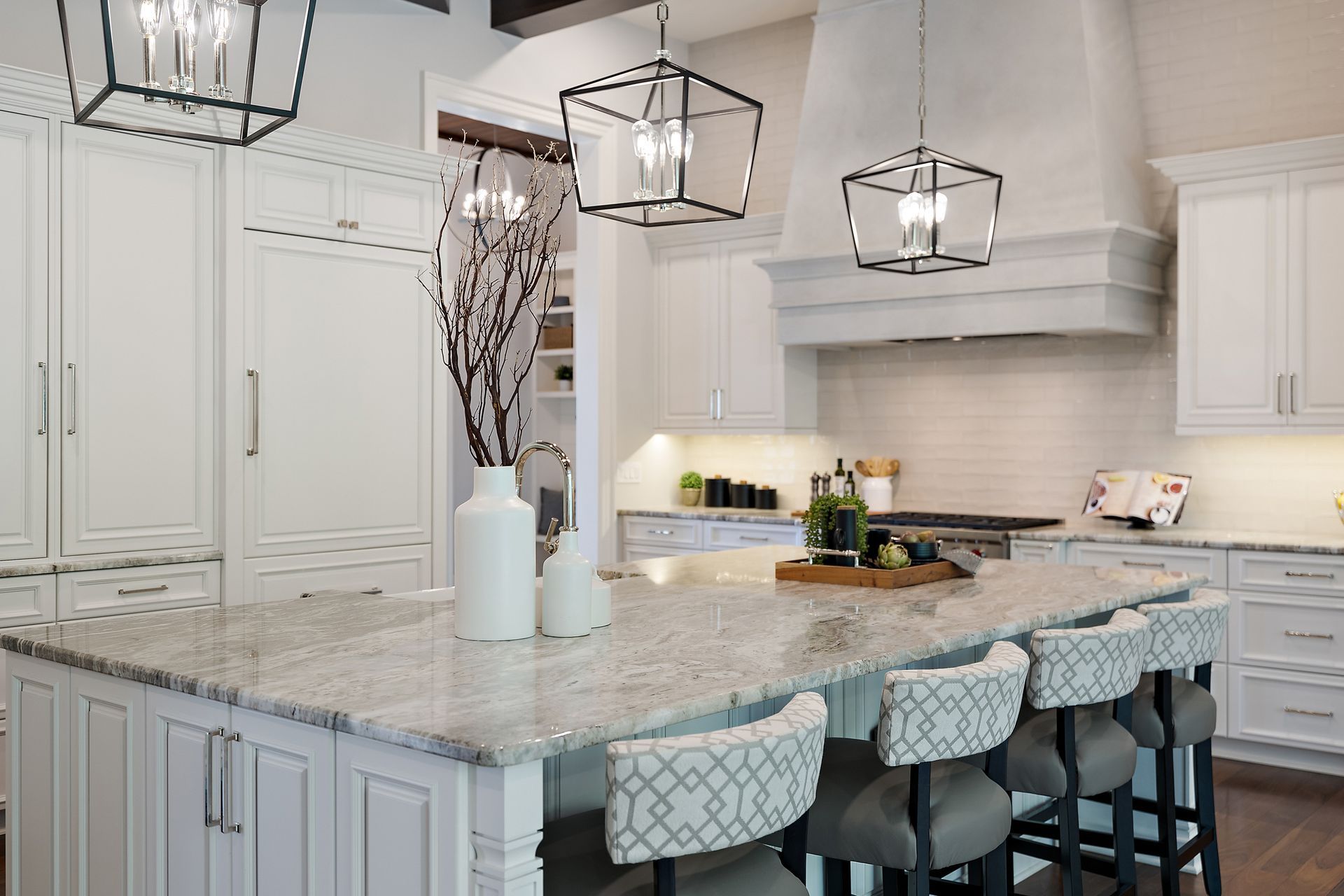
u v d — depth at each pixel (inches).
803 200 238.5
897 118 227.1
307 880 80.0
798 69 271.7
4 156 154.1
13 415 155.7
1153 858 154.8
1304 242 192.2
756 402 262.2
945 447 251.4
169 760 90.5
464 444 351.3
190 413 173.8
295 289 184.7
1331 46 205.5
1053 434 236.7
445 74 231.0
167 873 90.9
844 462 266.5
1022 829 134.9
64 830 101.0
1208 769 135.0
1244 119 213.9
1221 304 200.4
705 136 285.3
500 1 237.5
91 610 162.9
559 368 355.6
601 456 267.3
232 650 96.8
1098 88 208.8
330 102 211.9
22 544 156.6
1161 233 222.4
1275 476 211.5
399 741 71.3
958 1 220.8
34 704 104.4
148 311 168.9
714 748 70.7
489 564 100.7
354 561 193.3
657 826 70.2
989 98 216.1
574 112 257.0
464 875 70.5
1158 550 200.5
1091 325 202.2
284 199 183.2
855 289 229.6
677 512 263.7
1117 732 116.3
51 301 158.7
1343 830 162.7
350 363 192.2
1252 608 192.5
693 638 102.4
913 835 90.4
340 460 191.0
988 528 217.5
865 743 108.4
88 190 162.2
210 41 82.7
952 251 217.3
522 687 82.9
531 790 70.0
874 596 129.8
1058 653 105.2
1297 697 188.9
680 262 275.0
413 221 201.6
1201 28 218.5
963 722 89.9
